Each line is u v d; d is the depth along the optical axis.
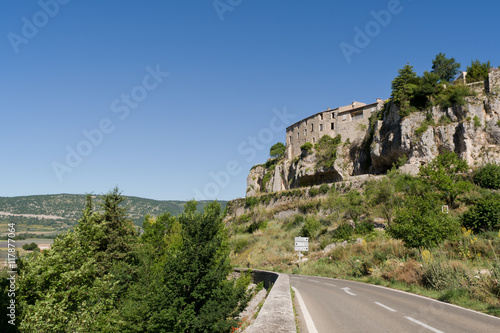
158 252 30.64
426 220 24.91
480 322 9.25
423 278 18.06
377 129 70.56
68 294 16.70
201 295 17.70
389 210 44.28
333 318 9.89
